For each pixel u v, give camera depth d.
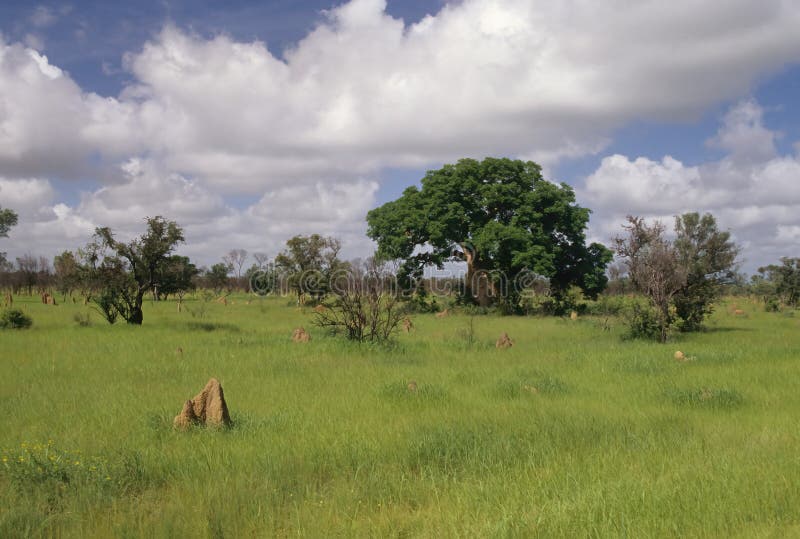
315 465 6.95
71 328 23.42
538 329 27.59
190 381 12.71
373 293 19.92
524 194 47.34
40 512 5.51
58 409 9.87
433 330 27.14
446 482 6.30
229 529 5.18
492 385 12.22
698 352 17.12
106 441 7.94
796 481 5.74
